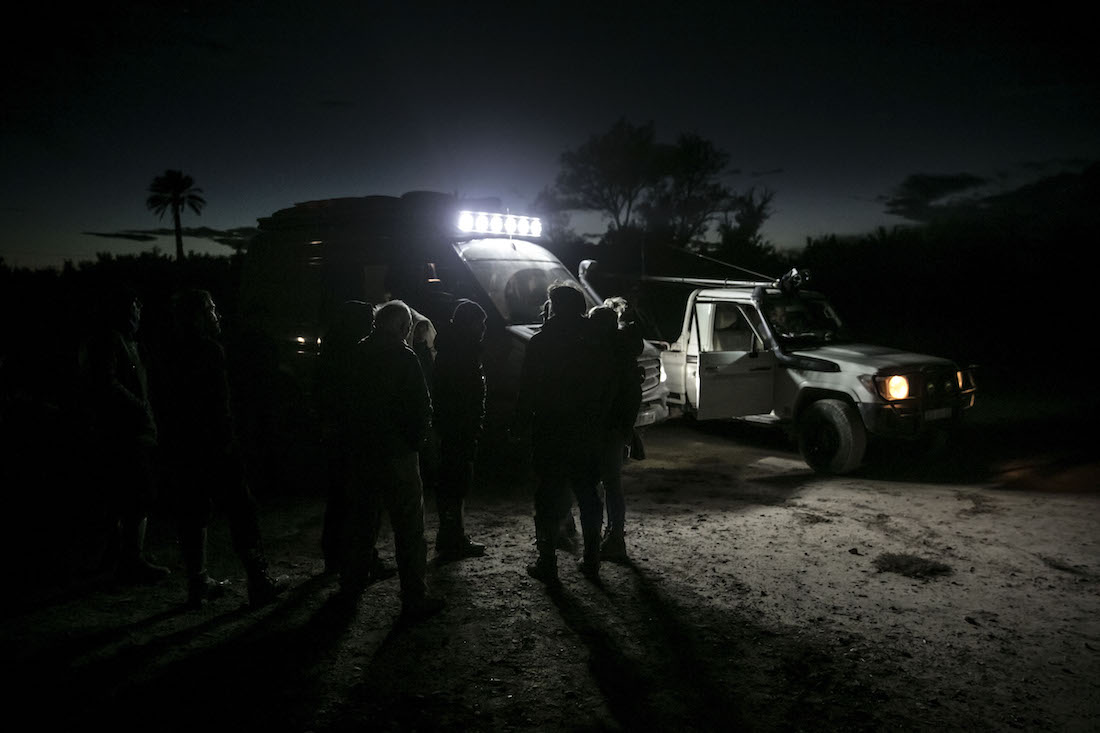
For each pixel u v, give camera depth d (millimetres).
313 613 4145
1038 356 16812
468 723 3088
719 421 10414
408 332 4023
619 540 5016
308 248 7766
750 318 8227
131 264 26141
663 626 4027
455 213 7242
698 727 3080
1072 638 3904
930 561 5051
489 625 4016
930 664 3625
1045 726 3098
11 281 20812
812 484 7203
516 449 6898
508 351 6781
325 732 2998
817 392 7742
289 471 7215
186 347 4035
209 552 5172
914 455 8305
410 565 4047
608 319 4617
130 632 3871
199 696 3242
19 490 6691
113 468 4445
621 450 5004
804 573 4832
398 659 3627
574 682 3436
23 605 4215
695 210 42000
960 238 20266
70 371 11430
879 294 20234
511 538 5535
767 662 3639
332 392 4391
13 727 2975
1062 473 7594
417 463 4078
